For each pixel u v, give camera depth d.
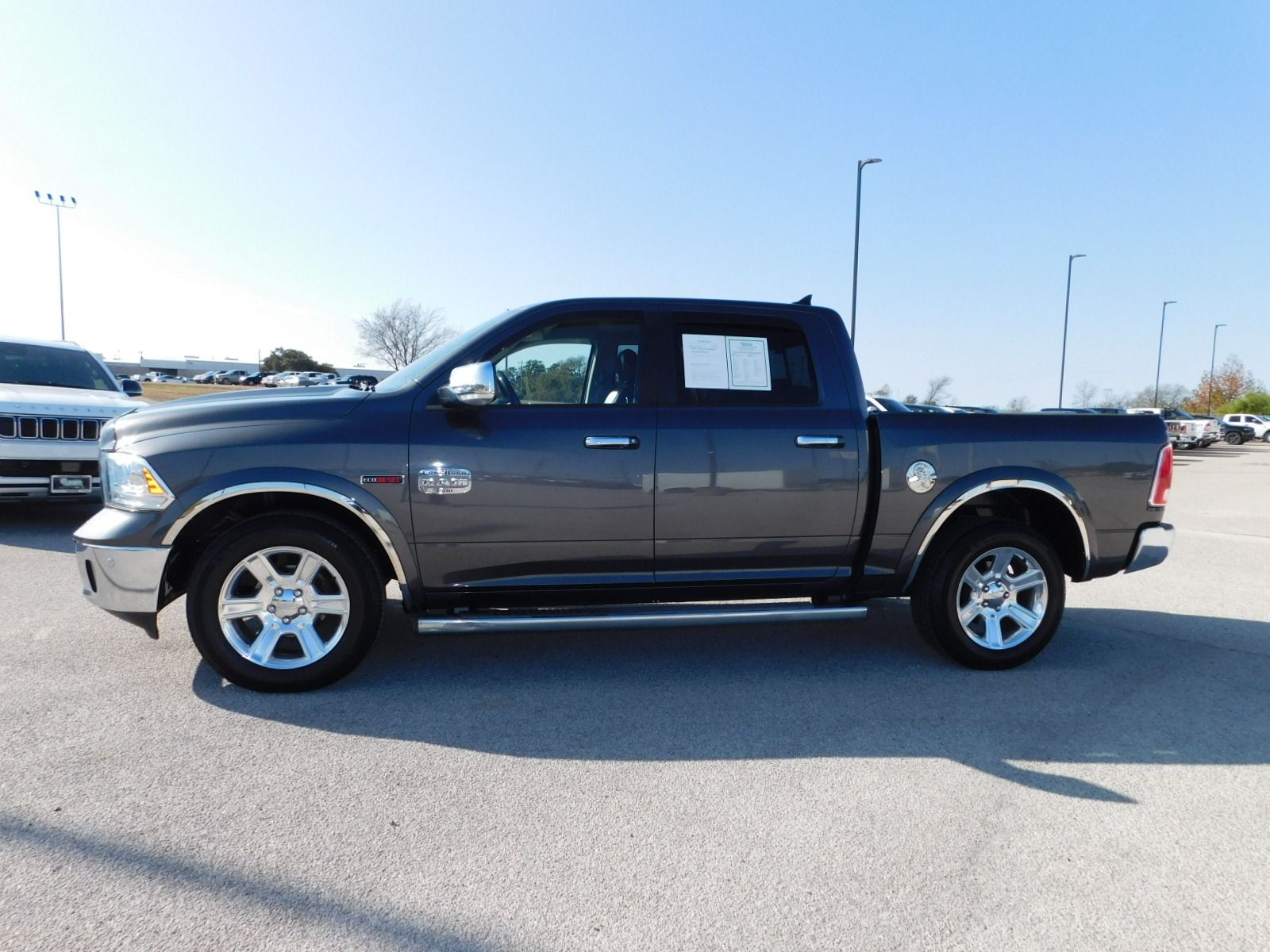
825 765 3.23
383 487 3.81
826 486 4.19
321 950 2.09
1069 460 4.38
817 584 4.37
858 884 2.42
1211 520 11.20
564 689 4.03
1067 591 6.55
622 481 3.99
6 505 9.62
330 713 3.65
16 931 2.13
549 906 2.29
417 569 3.93
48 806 2.78
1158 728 3.64
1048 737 3.53
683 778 3.09
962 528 4.37
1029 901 2.35
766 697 3.96
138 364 108.00
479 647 4.67
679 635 5.00
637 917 2.25
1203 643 5.02
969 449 4.29
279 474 3.73
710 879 2.44
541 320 4.11
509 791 2.97
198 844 2.57
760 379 4.24
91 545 3.72
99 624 4.82
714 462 4.06
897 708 3.84
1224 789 3.07
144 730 3.42
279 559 3.90
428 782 3.02
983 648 4.37
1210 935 2.21
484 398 3.67
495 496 3.89
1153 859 2.59
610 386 4.14
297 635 3.85
